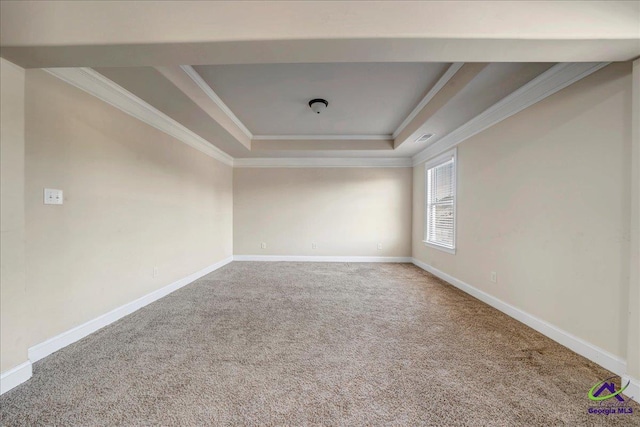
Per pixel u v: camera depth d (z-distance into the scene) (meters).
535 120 2.38
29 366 1.64
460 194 3.71
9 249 1.56
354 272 4.77
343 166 5.84
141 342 2.13
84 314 2.23
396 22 1.44
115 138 2.56
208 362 1.85
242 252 5.86
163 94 2.64
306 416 1.36
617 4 1.41
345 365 1.82
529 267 2.45
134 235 2.83
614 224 1.74
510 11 1.42
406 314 2.76
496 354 1.97
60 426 1.29
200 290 3.61
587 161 1.91
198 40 1.46
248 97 3.30
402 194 5.83
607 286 1.78
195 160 4.17
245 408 1.42
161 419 1.34
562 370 1.76
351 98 3.31
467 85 2.41
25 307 1.64
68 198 2.10
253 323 2.52
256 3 1.46
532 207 2.42
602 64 1.80
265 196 5.85
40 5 1.45
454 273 3.90
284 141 5.05
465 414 1.38
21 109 1.63
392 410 1.41
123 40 1.46
